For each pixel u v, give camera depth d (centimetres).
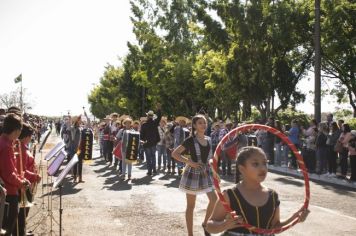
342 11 1880
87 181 1340
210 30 2427
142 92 4747
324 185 1269
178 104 3753
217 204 311
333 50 1992
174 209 905
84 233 712
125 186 1234
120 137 1631
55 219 810
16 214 521
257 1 2264
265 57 2302
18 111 721
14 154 536
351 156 1312
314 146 1547
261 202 306
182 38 3825
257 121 2427
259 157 305
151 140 1484
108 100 6669
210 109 3416
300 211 328
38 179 618
